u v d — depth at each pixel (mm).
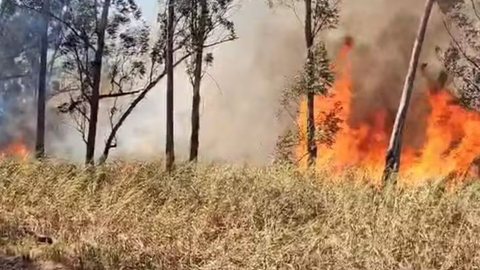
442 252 8227
